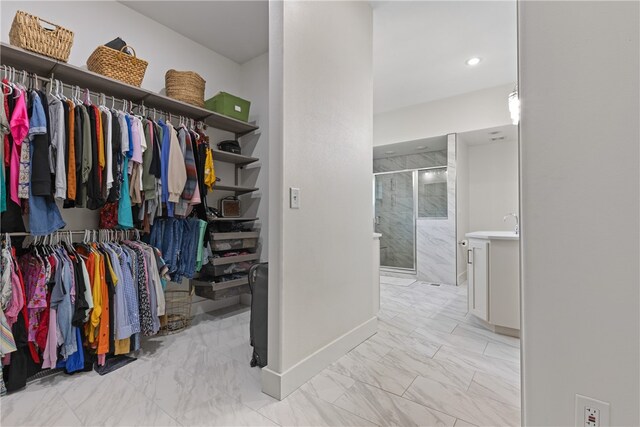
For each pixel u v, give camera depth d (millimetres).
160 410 1489
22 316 1624
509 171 4629
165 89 2707
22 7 2039
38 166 1643
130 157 2035
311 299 1832
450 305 3383
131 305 1984
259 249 3141
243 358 2051
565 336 798
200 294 2838
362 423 1409
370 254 2521
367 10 2514
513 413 1487
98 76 2020
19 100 1610
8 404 1525
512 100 2518
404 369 1915
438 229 4570
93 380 1755
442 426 1395
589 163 771
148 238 2387
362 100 2420
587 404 775
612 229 748
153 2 2490
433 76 3734
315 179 1882
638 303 724
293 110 1709
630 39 731
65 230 2160
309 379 1781
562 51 803
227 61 3312
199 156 2543
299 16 1769
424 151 5328
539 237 829
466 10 2588
